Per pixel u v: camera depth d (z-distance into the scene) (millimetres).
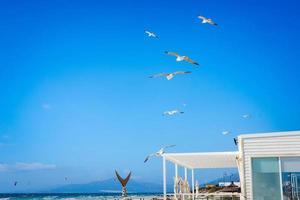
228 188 35500
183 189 28609
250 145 19500
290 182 18562
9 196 154750
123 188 26922
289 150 18828
